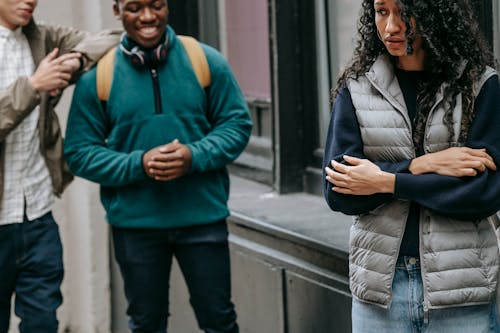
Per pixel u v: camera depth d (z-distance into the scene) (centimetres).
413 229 342
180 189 458
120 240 468
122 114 454
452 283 335
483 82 338
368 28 351
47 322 471
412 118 343
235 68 693
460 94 337
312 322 482
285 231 507
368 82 348
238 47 684
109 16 659
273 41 594
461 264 336
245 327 552
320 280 475
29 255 473
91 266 679
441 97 338
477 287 337
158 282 468
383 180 337
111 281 686
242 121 461
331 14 569
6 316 485
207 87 461
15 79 466
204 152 448
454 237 337
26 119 466
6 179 464
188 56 458
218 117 462
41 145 473
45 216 477
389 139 343
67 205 700
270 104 638
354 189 342
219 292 468
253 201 597
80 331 705
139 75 454
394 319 346
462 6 339
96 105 459
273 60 596
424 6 330
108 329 690
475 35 340
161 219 457
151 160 441
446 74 339
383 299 344
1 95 447
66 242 704
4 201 465
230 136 456
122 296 668
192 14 723
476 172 332
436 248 336
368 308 351
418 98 343
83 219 680
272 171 618
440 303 335
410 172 339
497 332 350
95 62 462
